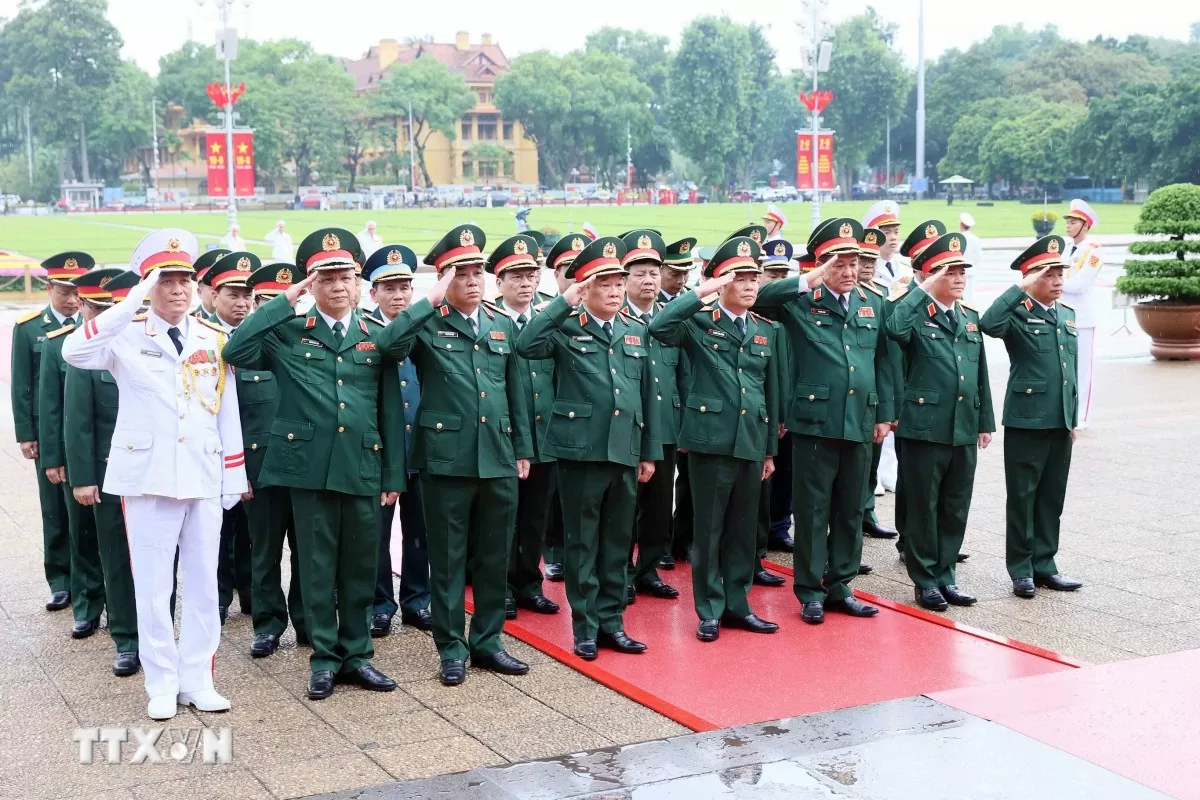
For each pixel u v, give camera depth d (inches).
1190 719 205.3
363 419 230.4
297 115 3846.0
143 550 216.8
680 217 2532.0
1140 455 437.4
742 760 191.9
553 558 318.3
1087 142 3097.9
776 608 282.5
